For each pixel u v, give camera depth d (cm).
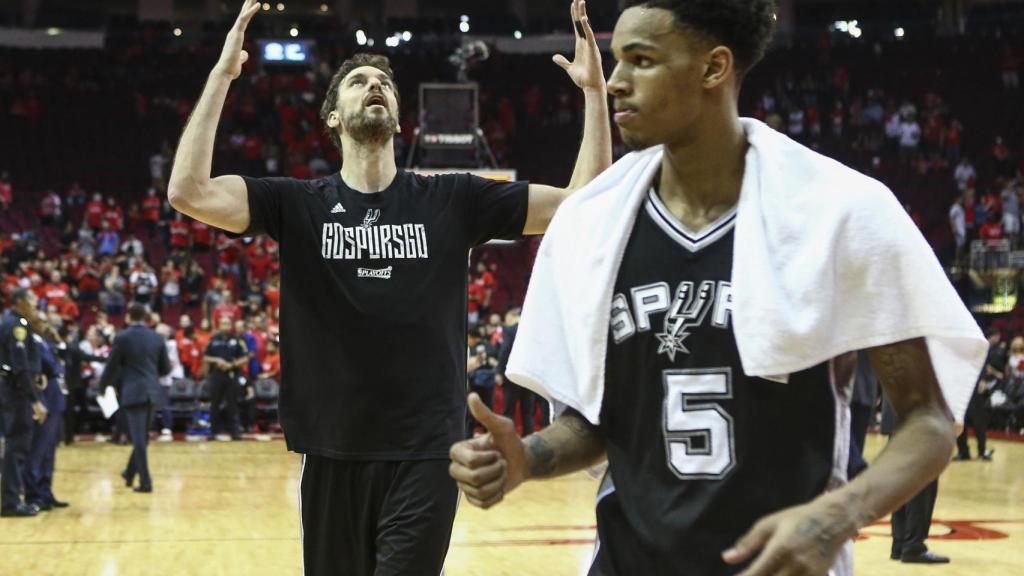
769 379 184
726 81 191
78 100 2712
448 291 360
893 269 180
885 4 3164
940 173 2586
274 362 1806
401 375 349
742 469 185
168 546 757
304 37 3045
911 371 181
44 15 3038
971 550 746
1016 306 2067
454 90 1716
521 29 3153
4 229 2328
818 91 2831
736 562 167
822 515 167
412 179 370
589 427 206
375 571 346
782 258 184
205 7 3194
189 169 342
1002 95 2752
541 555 714
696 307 190
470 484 184
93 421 1745
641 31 190
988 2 3103
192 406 1738
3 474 907
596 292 197
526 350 207
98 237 2245
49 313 1614
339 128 376
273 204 359
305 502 360
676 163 197
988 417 1647
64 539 786
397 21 3125
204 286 2244
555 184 2720
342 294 353
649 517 191
